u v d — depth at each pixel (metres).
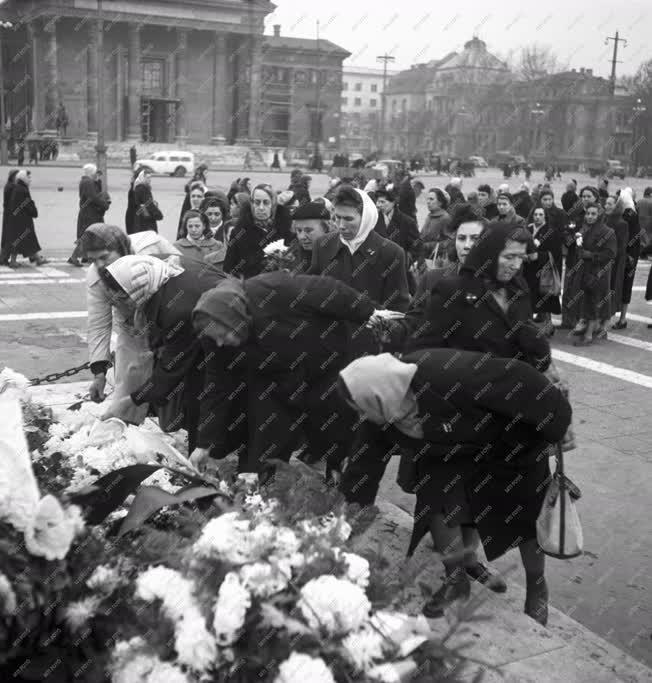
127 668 2.43
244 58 72.06
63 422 4.20
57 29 65.12
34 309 11.80
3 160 48.44
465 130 90.88
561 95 78.56
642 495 6.07
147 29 69.56
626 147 74.56
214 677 2.37
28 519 2.47
